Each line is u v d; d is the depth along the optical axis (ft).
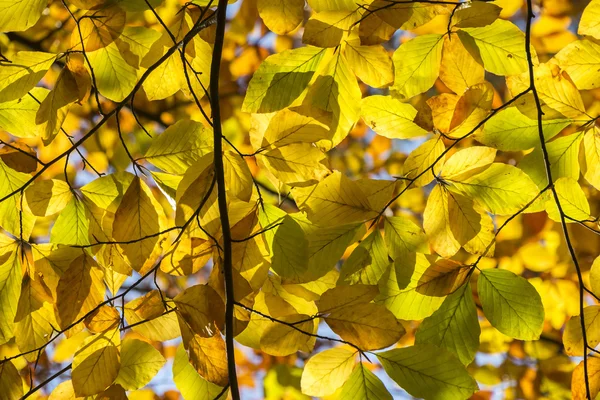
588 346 4.41
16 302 4.61
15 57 4.50
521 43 4.46
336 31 4.44
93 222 4.63
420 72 4.54
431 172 4.52
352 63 4.52
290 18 4.43
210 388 4.63
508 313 4.52
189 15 4.59
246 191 4.43
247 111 4.51
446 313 4.56
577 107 4.49
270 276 4.63
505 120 4.58
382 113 4.59
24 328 4.61
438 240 4.53
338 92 4.54
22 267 4.61
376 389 4.47
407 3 4.40
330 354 4.47
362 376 4.47
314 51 4.52
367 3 4.45
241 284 4.41
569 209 4.57
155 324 4.59
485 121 4.46
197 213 4.34
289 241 4.45
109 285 4.63
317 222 4.50
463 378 4.41
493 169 4.47
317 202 4.49
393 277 4.55
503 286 4.53
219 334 4.38
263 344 4.53
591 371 4.50
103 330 4.50
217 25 4.42
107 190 4.62
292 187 4.48
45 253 4.58
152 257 4.47
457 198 4.50
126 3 4.48
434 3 4.40
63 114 4.52
